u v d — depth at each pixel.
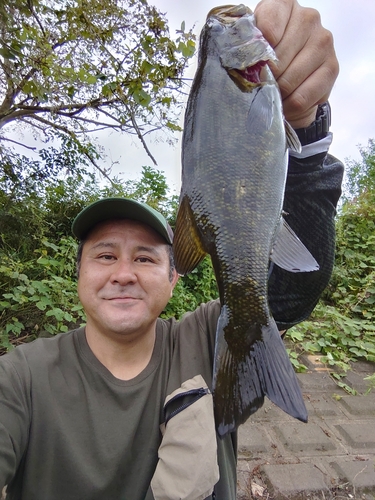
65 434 0.51
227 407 0.42
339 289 2.20
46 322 1.49
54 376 0.54
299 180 0.54
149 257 0.59
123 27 1.68
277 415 1.12
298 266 0.45
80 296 0.60
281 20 0.45
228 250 0.46
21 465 0.51
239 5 0.53
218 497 0.54
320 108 0.54
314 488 0.83
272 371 0.43
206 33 0.51
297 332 1.64
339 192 0.58
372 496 0.83
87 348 0.58
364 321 1.88
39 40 1.43
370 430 1.05
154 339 0.61
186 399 0.55
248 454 0.94
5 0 1.25
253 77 0.47
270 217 0.46
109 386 0.54
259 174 0.46
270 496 0.82
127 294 0.57
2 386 0.50
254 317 0.45
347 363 1.53
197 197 0.47
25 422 0.50
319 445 0.98
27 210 2.08
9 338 1.43
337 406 1.19
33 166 2.31
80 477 0.50
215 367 0.44
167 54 1.69
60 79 1.57
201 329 0.64
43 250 1.68
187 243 0.47
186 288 1.94
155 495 0.49
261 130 0.45
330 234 0.57
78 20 1.66
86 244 0.61
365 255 2.45
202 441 0.51
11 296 1.33
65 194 2.47
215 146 0.46
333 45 0.47
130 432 0.53
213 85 0.47
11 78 1.44
